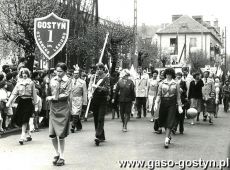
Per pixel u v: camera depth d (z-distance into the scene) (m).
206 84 17.56
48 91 9.22
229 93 24.55
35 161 9.22
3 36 23.05
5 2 22.38
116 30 31.89
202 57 72.88
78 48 28.00
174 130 13.90
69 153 10.23
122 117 14.57
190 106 17.86
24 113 11.51
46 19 14.97
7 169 8.41
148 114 21.72
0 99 13.19
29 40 22.22
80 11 27.94
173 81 11.32
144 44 57.78
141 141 12.21
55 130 8.99
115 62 33.00
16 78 14.65
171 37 90.50
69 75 15.36
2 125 13.74
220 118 20.30
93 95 11.67
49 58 15.00
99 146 11.27
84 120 17.89
